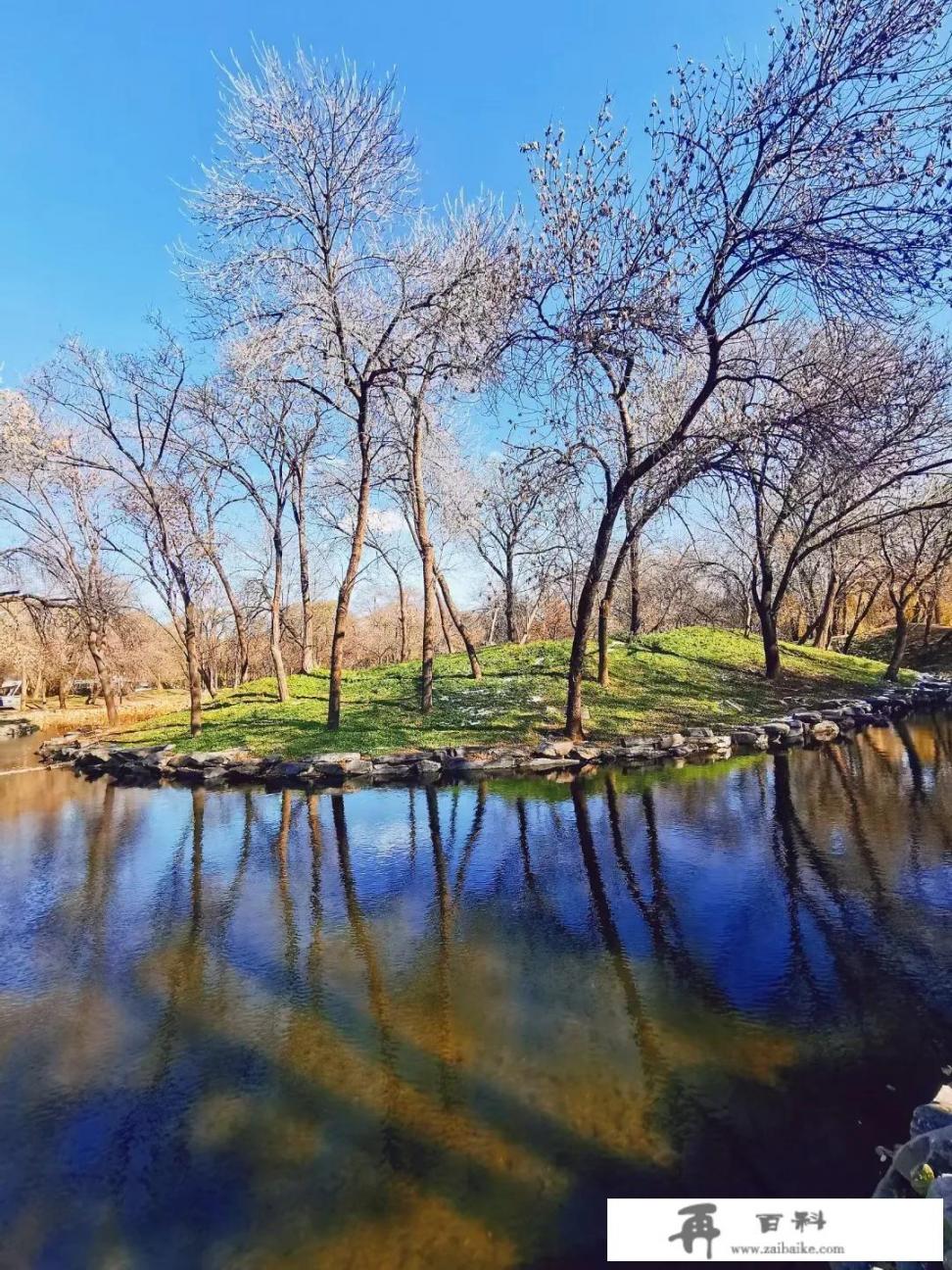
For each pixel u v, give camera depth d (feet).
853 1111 11.37
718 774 37.29
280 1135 11.43
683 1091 12.05
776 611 61.77
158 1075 13.23
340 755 40.86
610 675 58.29
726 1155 10.52
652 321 29.45
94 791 41.86
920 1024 13.80
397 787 37.45
